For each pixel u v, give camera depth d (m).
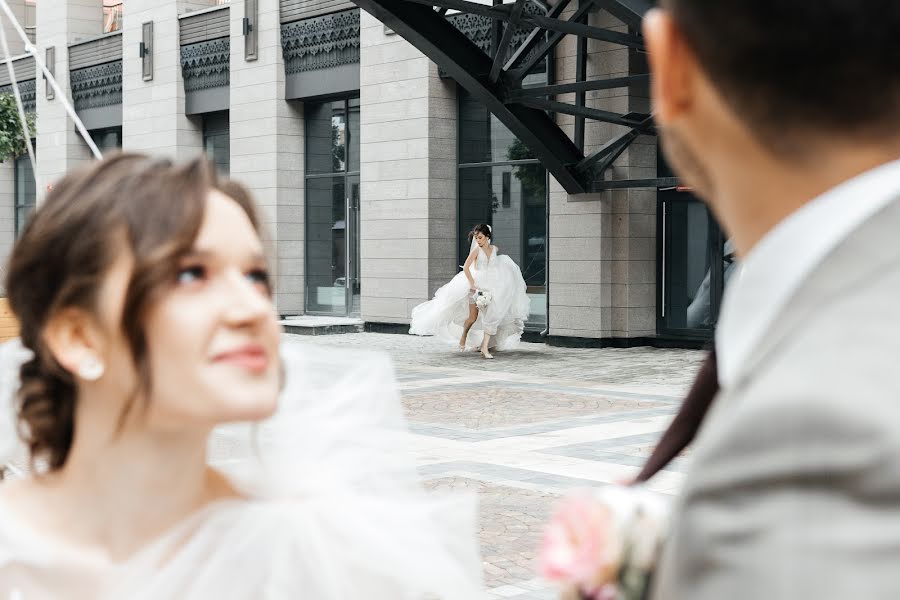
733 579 0.57
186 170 1.27
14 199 30.80
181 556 1.29
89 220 1.22
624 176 17.28
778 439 0.57
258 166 23.11
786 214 0.69
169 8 24.75
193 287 1.24
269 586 1.31
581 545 0.91
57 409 1.32
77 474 1.33
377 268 20.88
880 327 0.59
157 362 1.23
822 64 0.62
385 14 14.59
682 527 0.62
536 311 19.00
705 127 0.71
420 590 1.39
